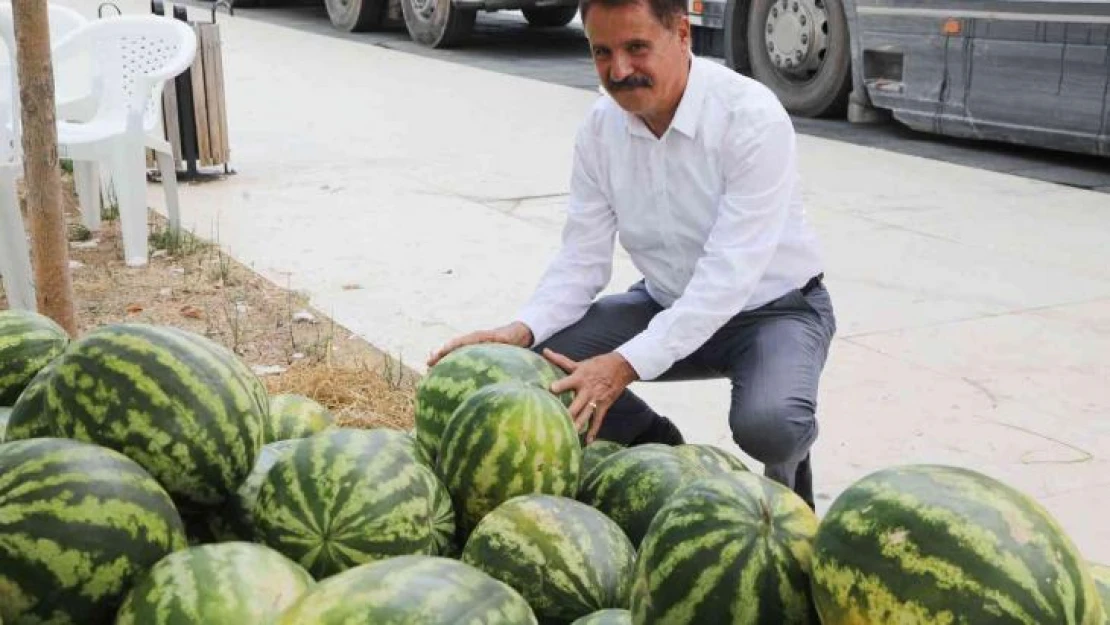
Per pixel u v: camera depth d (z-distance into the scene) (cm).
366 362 580
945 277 715
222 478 248
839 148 1069
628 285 706
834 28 1164
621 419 407
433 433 318
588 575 241
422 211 860
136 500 222
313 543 239
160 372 245
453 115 1224
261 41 1780
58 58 795
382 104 1285
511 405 272
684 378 415
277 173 974
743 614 207
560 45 1794
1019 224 829
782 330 385
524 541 244
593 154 395
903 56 1091
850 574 190
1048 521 191
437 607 190
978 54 1017
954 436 512
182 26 809
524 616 197
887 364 586
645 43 350
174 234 780
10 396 297
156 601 209
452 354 327
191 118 938
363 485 243
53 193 503
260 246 777
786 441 366
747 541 209
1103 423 526
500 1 1639
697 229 382
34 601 212
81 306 662
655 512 273
